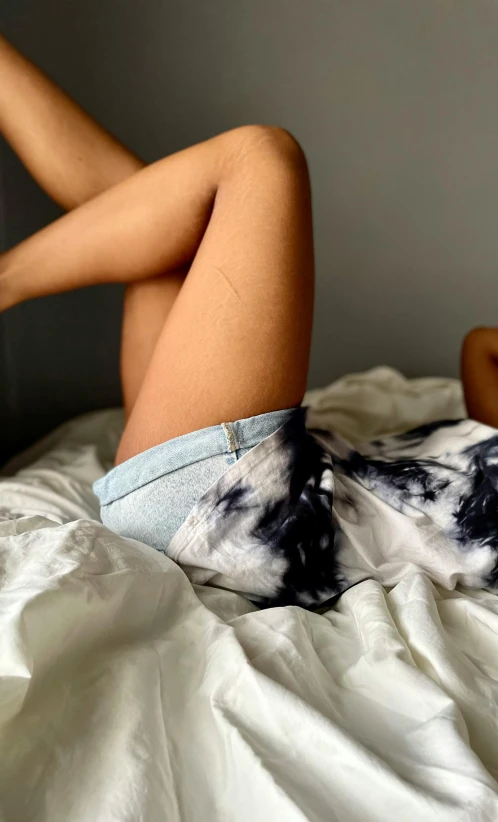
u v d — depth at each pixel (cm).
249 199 71
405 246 146
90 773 43
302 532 69
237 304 68
